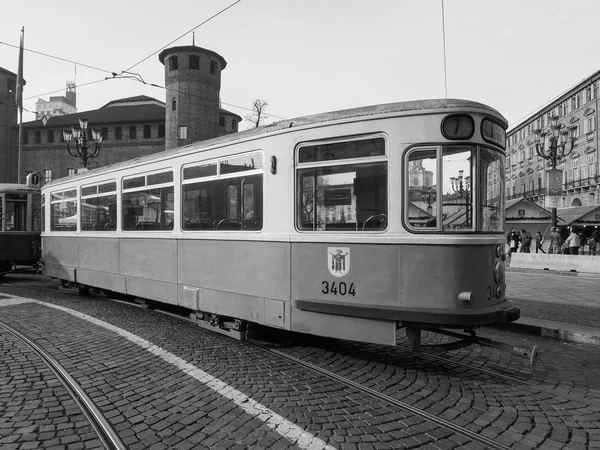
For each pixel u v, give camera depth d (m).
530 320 8.27
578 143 51.09
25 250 14.50
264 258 6.03
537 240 25.73
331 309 5.35
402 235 5.00
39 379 5.01
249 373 5.30
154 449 3.48
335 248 5.39
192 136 41.06
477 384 5.11
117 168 8.99
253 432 3.78
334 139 5.43
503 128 5.54
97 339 6.72
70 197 10.92
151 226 8.07
